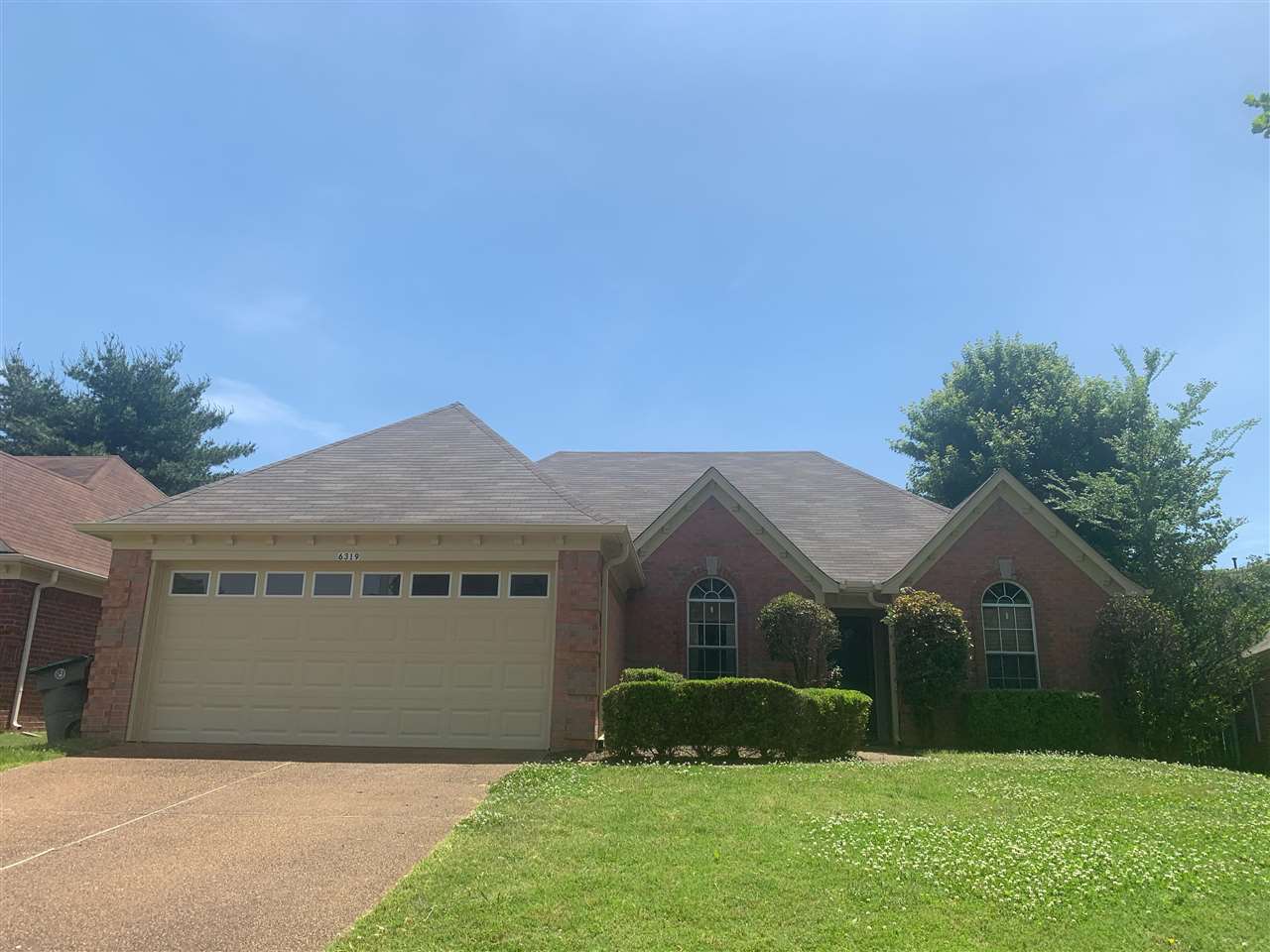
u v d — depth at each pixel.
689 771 11.49
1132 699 17.19
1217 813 10.32
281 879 7.23
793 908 6.57
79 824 8.95
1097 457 31.84
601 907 6.53
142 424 40.16
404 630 14.49
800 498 23.17
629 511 21.94
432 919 6.30
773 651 17.47
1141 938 6.28
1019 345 36.62
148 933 6.16
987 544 18.78
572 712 13.69
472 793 10.25
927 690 17.09
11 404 39.31
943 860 7.73
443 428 18.08
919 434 37.88
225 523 14.54
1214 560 20.06
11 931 6.19
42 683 14.53
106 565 20.03
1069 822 9.47
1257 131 6.76
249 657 14.55
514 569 14.64
